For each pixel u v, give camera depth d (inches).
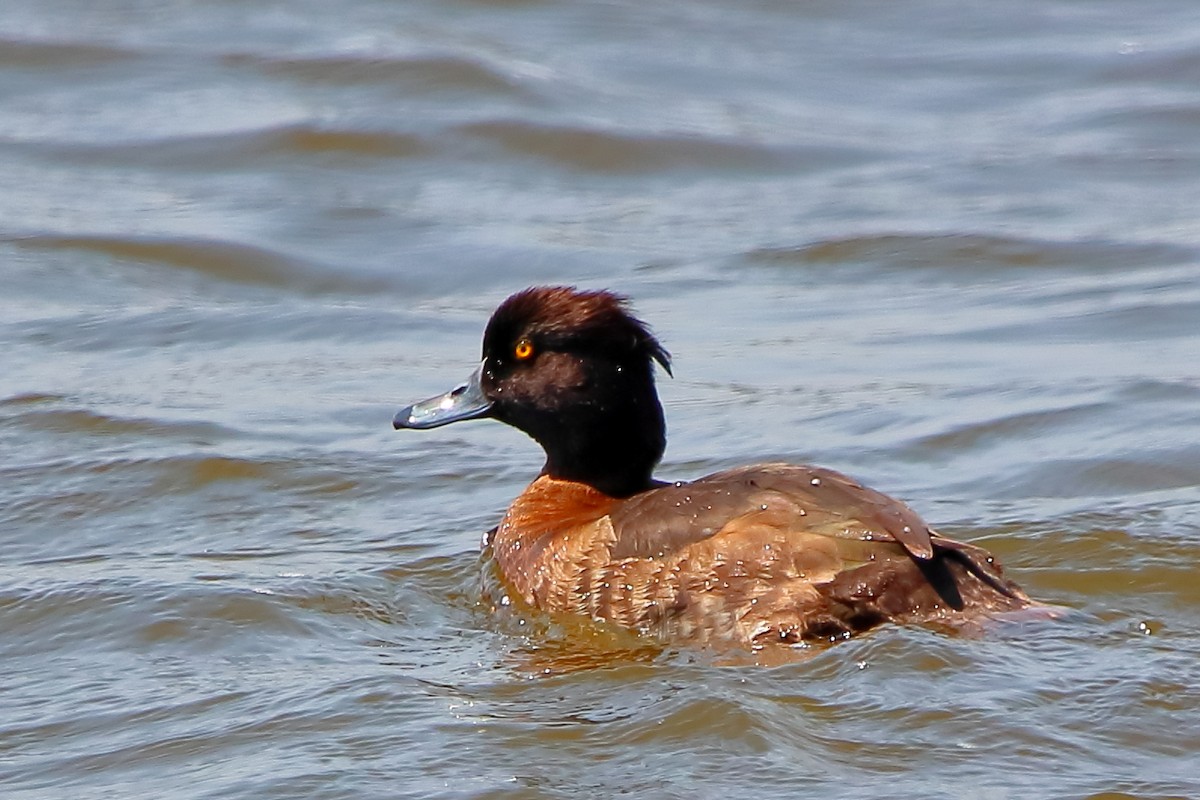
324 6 1184.2
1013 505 533.3
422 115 995.9
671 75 1102.4
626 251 840.9
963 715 376.5
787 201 914.7
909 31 1200.8
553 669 417.1
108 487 565.9
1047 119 1042.7
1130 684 387.5
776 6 1232.8
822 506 423.5
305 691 409.7
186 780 368.2
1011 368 674.2
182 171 937.5
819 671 396.5
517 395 489.7
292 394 657.0
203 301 776.3
